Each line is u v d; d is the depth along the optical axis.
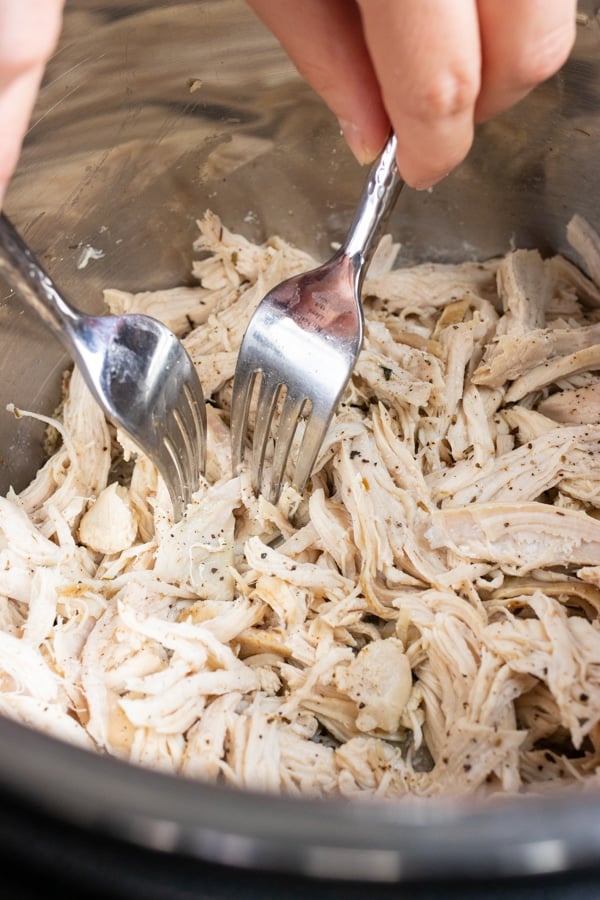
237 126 0.26
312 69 0.21
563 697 0.21
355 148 0.22
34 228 0.25
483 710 0.22
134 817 0.15
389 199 0.22
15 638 0.23
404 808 0.14
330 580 0.24
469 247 0.30
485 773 0.21
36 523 0.26
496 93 0.19
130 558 0.25
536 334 0.27
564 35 0.19
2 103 0.17
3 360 0.26
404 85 0.18
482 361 0.27
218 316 0.28
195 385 0.23
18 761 0.15
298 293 0.23
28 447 0.27
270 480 0.26
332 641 0.24
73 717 0.23
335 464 0.26
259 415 0.24
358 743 0.22
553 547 0.24
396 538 0.24
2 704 0.22
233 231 0.29
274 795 0.15
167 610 0.24
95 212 0.26
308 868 0.15
